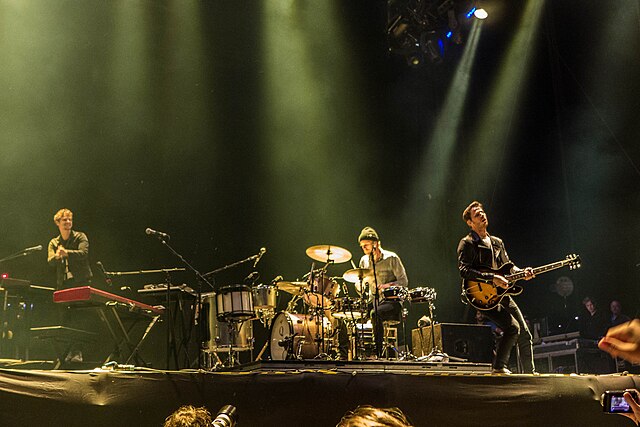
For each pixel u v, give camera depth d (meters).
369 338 7.41
